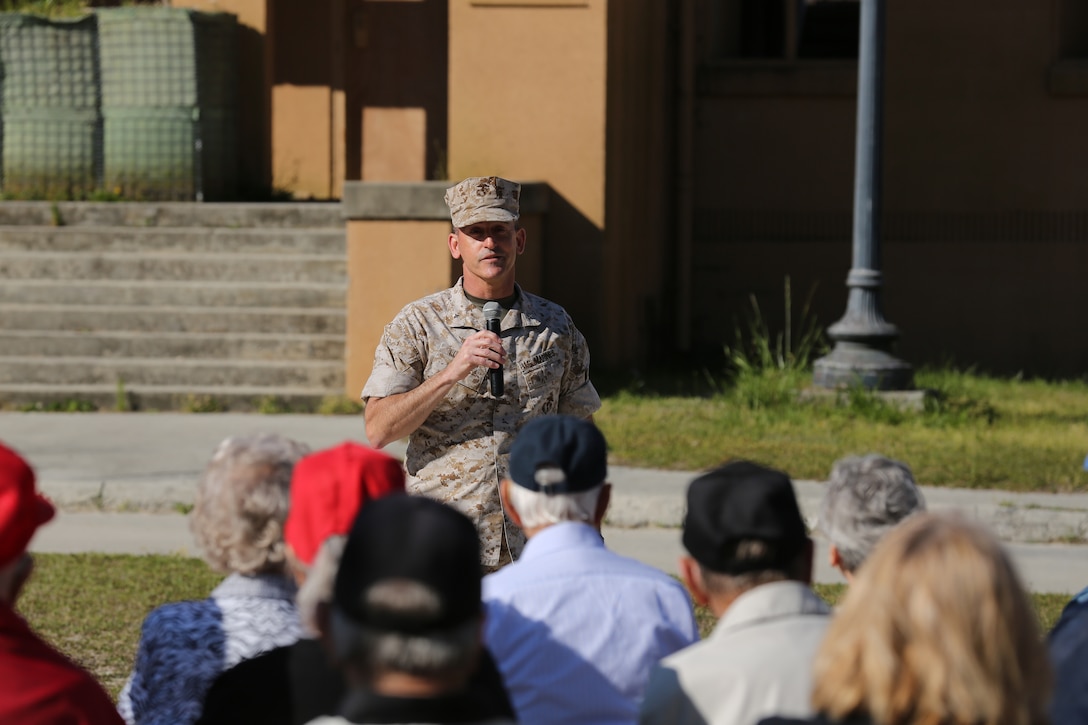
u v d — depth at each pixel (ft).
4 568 22.29
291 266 108.78
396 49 135.33
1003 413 100.63
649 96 133.69
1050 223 139.23
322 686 22.33
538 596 26.61
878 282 99.35
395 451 86.28
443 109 135.33
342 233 110.42
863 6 98.07
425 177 135.74
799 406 97.45
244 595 25.09
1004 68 138.72
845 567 26.11
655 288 136.87
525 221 107.04
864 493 25.77
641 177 131.75
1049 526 70.23
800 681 22.81
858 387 96.84
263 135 130.82
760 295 143.95
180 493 75.20
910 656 17.39
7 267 110.01
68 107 123.85
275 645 24.49
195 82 123.75
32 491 22.40
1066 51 140.36
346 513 23.91
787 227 143.13
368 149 136.46
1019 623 17.42
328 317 105.19
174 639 24.63
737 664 22.95
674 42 141.18
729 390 107.34
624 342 123.65
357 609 17.95
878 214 99.19
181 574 60.85
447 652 17.99
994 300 140.67
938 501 72.33
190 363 102.99
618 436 87.76
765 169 143.13
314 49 136.36
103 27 123.65
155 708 24.06
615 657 26.37
